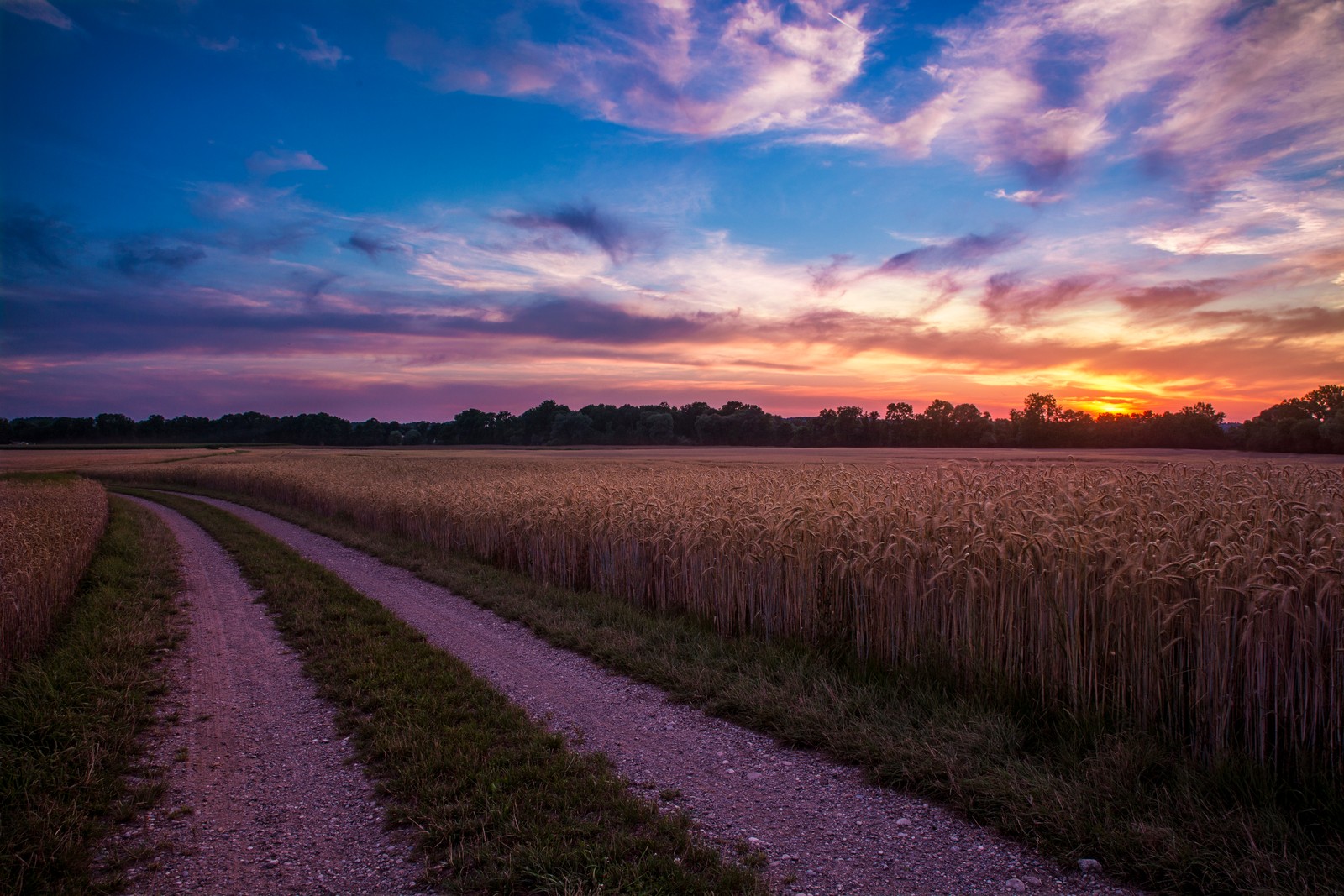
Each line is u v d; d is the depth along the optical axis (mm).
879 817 4336
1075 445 85625
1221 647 4691
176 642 8523
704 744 5473
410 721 5723
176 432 153750
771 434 108812
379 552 15742
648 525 9969
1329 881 3475
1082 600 5430
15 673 6695
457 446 132250
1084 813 4113
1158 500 7398
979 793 4422
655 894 3506
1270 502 6332
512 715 5859
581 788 4609
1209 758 4695
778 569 7832
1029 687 5773
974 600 6023
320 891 3609
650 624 8703
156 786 4754
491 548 14172
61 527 11625
